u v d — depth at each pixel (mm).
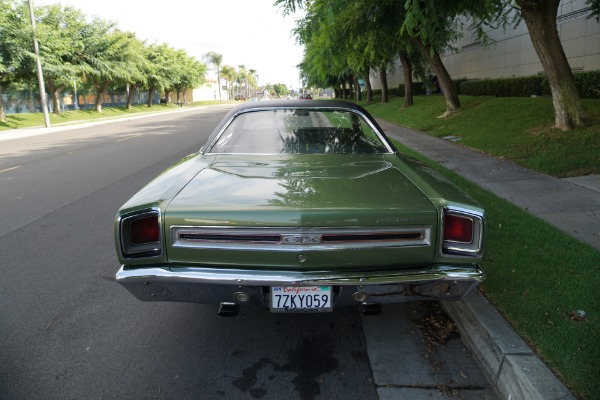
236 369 2723
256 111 3791
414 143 12055
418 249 2379
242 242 2346
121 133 20203
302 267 2354
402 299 2461
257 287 2387
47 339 3068
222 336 3113
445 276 2338
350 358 2826
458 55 27672
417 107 21188
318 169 3084
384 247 2352
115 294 3785
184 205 2408
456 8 9883
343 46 13008
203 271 2355
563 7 16938
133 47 41875
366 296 2420
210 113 40906
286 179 2846
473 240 2396
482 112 14469
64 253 4723
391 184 2738
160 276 2348
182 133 19125
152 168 9812
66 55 31797
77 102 43000
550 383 2225
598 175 6898
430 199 2479
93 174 9289
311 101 3906
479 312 2902
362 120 3695
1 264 4426
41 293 3795
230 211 2340
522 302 3041
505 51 21750
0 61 23922
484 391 2498
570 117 9188
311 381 2598
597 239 4359
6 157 12648
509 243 4160
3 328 3219
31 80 29188
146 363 2787
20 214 6234
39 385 2559
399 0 11312
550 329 2711
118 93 54531
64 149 14242
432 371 2678
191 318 3377
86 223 5766
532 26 9109
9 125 27016
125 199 7004
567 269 3562
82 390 2518
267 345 2990
